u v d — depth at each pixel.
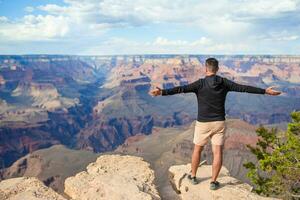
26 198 8.13
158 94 7.83
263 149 17.22
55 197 8.55
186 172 9.75
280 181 15.72
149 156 133.88
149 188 8.88
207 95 7.82
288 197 15.38
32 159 150.75
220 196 8.15
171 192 9.62
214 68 7.80
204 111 7.93
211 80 7.79
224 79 7.86
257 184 16.42
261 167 16.00
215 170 8.22
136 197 7.83
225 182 8.91
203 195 8.38
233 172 99.00
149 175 10.12
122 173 10.26
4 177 145.12
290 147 15.16
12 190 8.90
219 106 7.88
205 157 97.75
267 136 17.22
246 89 7.77
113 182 8.56
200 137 8.16
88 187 8.94
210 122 7.93
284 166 15.02
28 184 9.18
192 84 7.90
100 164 11.16
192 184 8.86
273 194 15.82
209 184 8.77
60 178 133.12
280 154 15.59
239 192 8.23
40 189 8.88
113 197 7.89
